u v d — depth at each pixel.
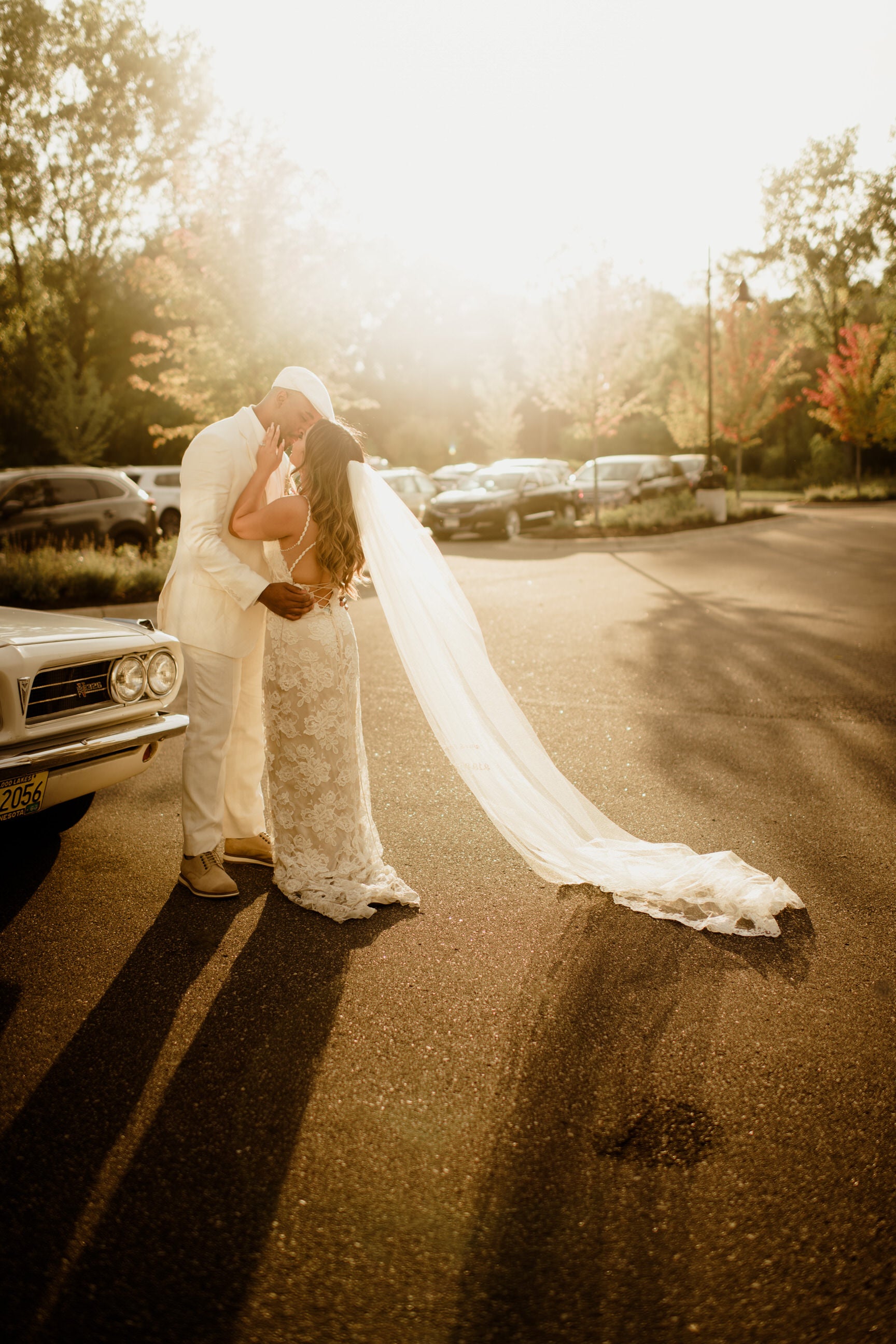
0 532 15.30
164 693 3.88
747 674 7.58
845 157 44.56
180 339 16.12
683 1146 2.36
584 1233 2.09
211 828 3.73
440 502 20.30
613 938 3.41
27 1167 2.28
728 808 4.71
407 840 4.32
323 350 16.11
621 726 6.14
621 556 16.80
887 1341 1.82
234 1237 2.08
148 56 28.89
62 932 3.44
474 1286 1.95
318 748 3.63
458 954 3.29
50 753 3.38
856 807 4.70
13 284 32.38
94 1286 1.95
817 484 42.16
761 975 3.16
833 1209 2.16
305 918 3.56
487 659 3.86
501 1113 2.48
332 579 3.62
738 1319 1.88
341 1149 2.35
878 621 9.84
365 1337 1.83
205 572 3.64
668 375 49.62
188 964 3.21
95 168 30.02
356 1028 2.85
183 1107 2.51
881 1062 2.69
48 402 29.88
